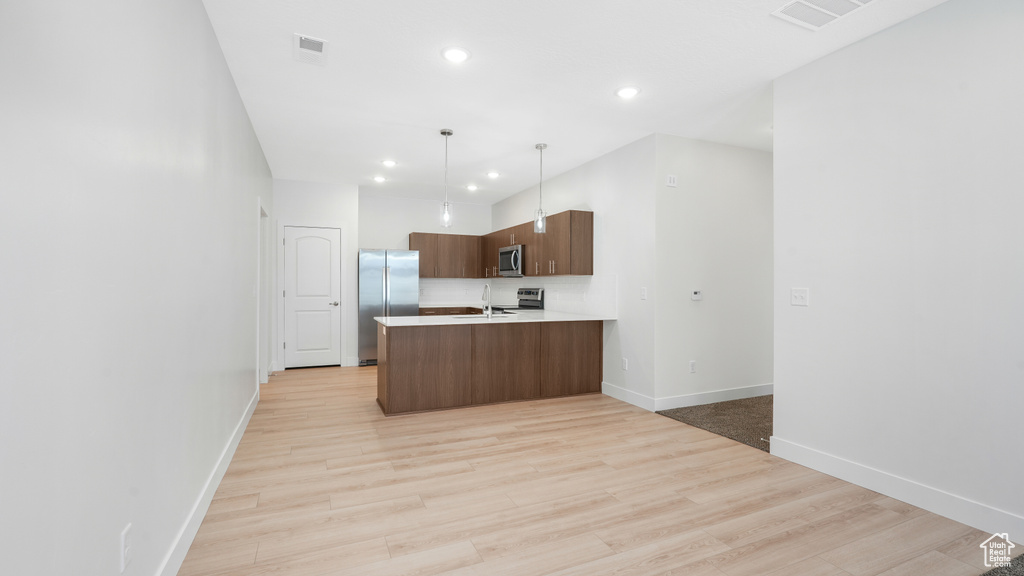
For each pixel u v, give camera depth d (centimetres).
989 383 216
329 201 632
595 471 288
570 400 464
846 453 272
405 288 671
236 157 317
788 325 304
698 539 211
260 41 261
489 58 283
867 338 262
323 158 505
